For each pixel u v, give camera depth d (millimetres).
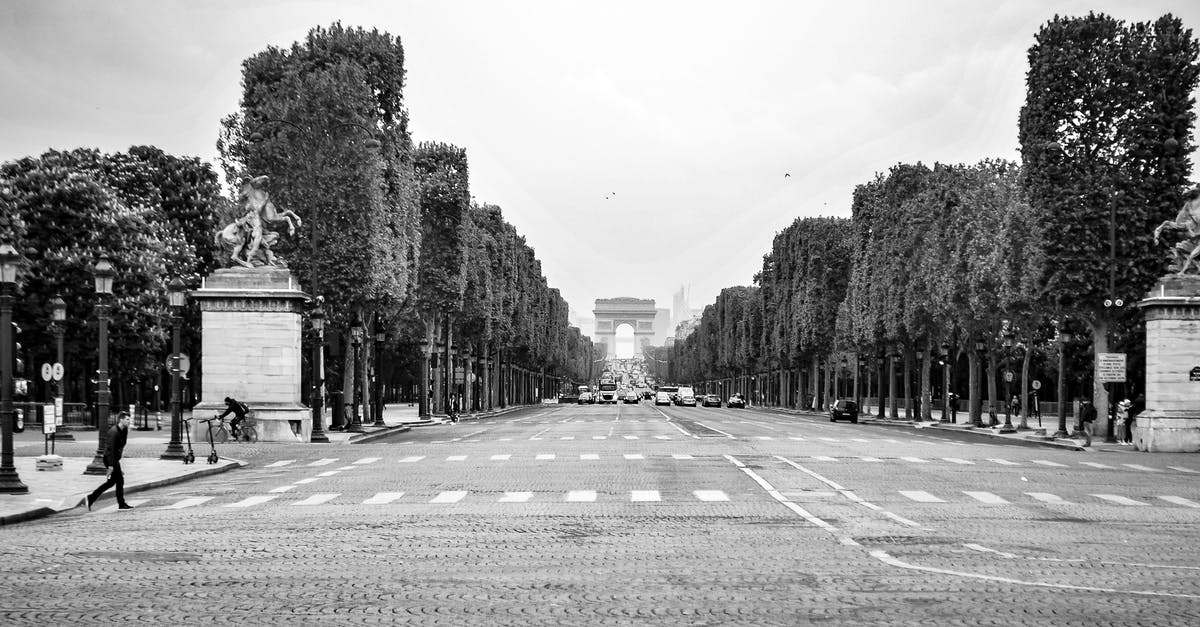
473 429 74625
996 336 78438
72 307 69500
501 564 16500
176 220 86938
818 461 40125
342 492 29266
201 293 54500
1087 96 57156
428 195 88750
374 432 65688
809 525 21531
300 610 12859
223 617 12469
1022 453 47125
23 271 63312
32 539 19938
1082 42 57500
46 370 56312
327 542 19141
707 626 11836
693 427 74875
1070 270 56938
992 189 74062
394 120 68750
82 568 16188
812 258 122062
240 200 56531
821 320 121688
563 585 14547
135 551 18078
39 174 71062
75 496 27641
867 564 16406
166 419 86062
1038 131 58156
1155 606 13102
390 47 68125
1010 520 22656
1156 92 57031
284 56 67375
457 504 25875
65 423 65875
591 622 12070
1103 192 56375
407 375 155875
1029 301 66750
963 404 142250
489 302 111062
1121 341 67250
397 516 23391
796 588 14273
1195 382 50500
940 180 85875
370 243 62312
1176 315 50594
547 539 19500
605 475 34000
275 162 61844
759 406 180500
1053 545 18828
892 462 39906
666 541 19188
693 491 28812
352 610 12844
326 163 61438
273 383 54688
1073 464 40188
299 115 61562
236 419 53875
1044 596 13695
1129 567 16312
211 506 26141
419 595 13820
